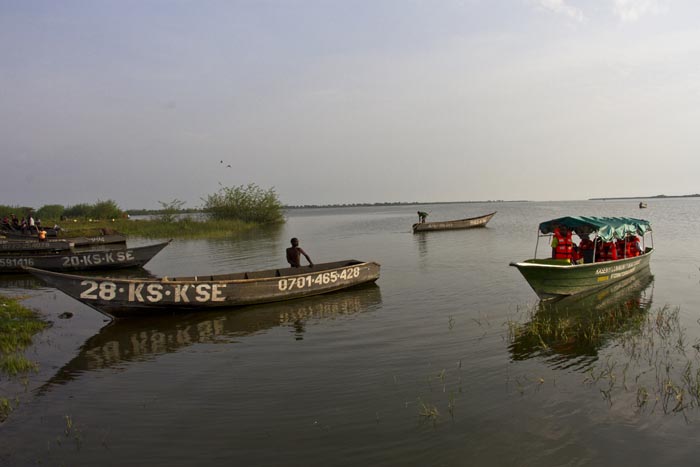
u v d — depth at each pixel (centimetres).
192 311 1216
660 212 7062
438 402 679
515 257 2136
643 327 1006
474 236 3338
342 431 607
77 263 2044
